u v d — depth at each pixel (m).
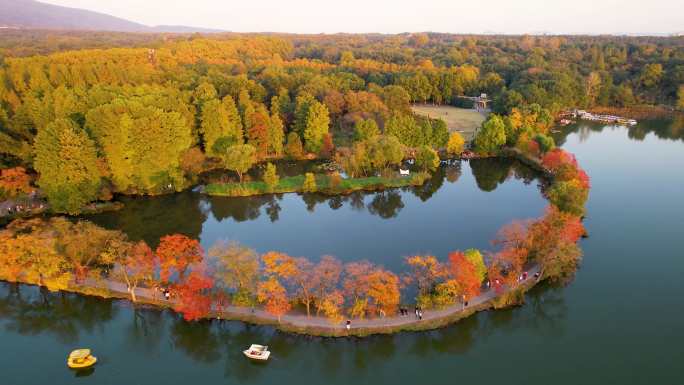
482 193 145.50
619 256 104.50
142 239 111.75
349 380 71.25
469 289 80.88
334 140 184.38
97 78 199.25
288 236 115.19
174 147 137.75
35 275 86.06
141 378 71.38
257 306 82.69
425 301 79.56
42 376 70.75
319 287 81.19
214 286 82.56
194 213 128.12
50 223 100.31
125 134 127.06
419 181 150.38
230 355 76.25
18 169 122.94
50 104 149.12
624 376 71.06
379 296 75.12
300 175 154.12
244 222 123.44
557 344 78.31
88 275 89.06
